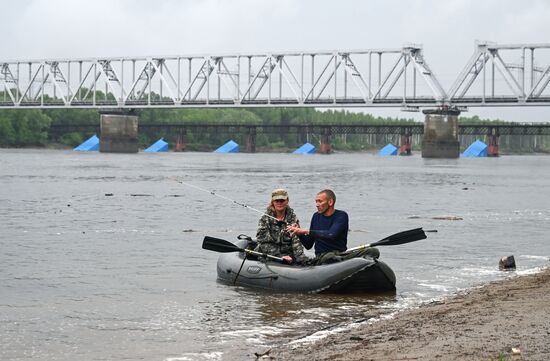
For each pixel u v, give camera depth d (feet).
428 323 53.16
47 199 190.29
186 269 83.25
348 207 175.32
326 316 59.98
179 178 301.43
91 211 157.79
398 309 62.18
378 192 229.86
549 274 76.43
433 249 100.94
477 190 247.91
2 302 65.72
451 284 74.49
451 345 44.75
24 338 53.26
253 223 136.77
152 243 106.32
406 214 157.79
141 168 401.49
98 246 102.89
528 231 124.88
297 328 56.08
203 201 186.60
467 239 112.88
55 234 116.98
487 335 46.85
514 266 85.46
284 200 72.33
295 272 69.41
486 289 68.69
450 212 164.45
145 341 52.39
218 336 53.72
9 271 81.97
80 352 49.70
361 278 67.41
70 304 64.95
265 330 55.57
